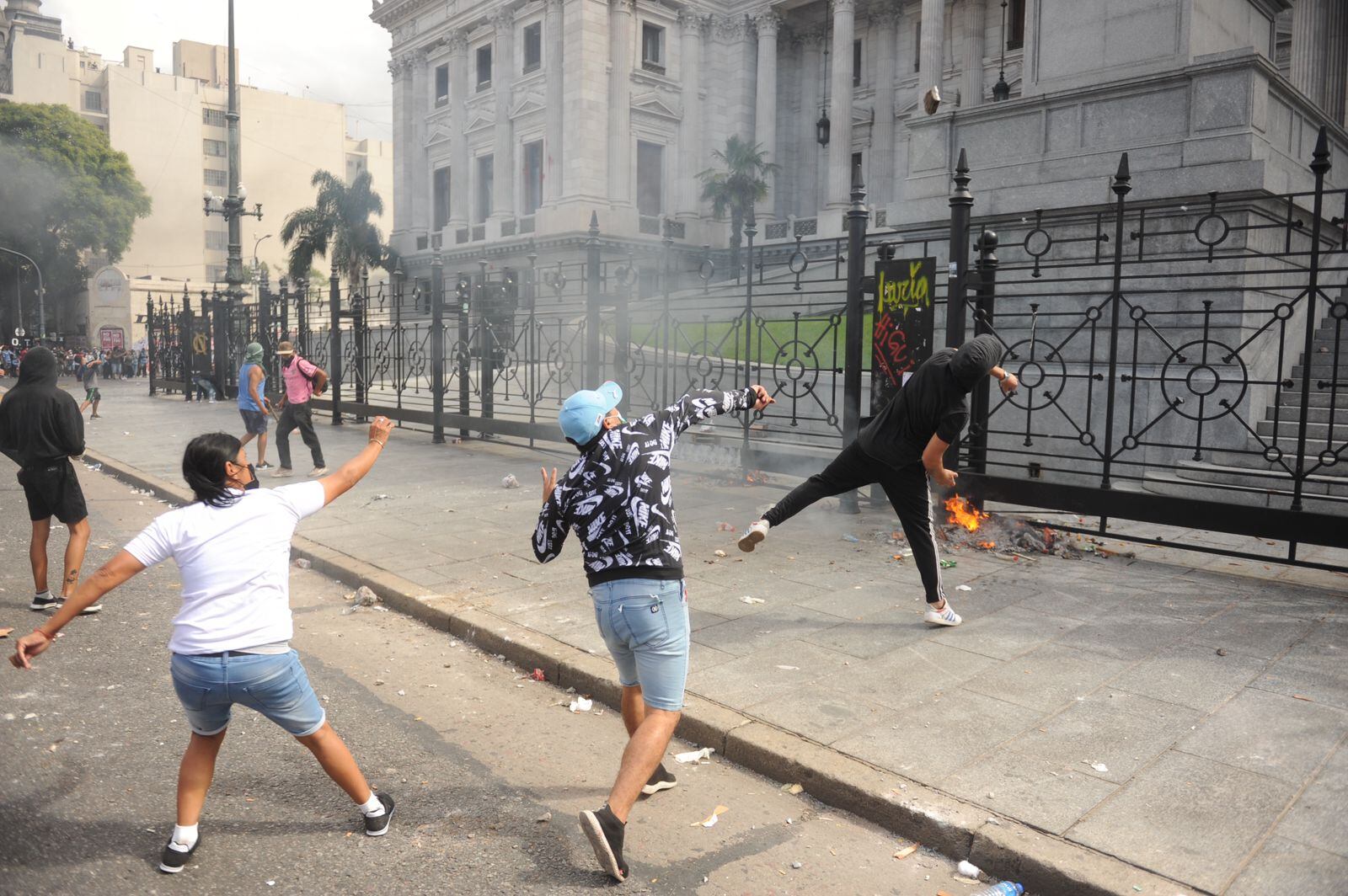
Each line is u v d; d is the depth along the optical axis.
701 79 44.28
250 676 2.84
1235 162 8.98
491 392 13.91
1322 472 8.18
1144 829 3.04
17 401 5.57
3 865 2.97
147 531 2.83
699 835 3.25
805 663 4.61
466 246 45.75
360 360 16.97
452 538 7.54
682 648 3.05
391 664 5.00
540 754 3.90
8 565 7.02
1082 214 10.00
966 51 36.34
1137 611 5.48
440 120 49.38
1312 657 4.68
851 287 8.41
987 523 7.41
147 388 32.41
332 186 47.28
